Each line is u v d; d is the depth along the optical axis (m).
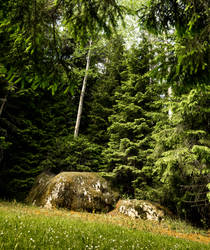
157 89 10.35
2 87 10.38
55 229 4.25
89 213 8.98
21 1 2.41
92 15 2.86
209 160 6.68
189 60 3.17
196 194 7.92
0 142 10.18
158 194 9.74
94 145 13.52
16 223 4.15
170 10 2.90
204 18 2.89
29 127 12.67
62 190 9.53
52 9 2.68
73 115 17.92
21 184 11.52
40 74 3.06
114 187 11.44
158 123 8.65
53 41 2.91
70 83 3.35
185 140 7.52
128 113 12.49
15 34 2.67
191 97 6.20
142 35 13.09
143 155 10.61
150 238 5.16
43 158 13.05
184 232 7.72
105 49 16.42
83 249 3.18
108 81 16.59
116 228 5.88
